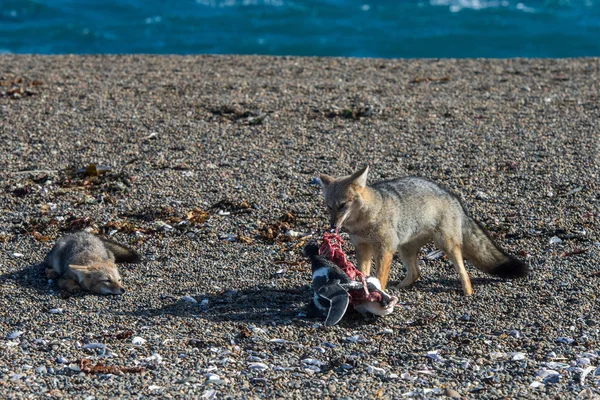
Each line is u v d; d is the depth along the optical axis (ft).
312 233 42.19
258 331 31.04
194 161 52.54
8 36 132.87
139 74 74.69
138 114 61.87
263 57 84.58
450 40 129.59
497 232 41.68
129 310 33.71
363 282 31.89
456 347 29.81
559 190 46.85
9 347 29.84
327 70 77.36
